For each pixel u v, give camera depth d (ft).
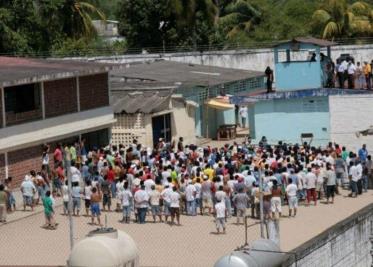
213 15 347.36
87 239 85.92
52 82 181.06
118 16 357.82
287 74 219.20
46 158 176.24
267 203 144.25
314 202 160.97
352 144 214.07
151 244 130.11
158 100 209.26
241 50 290.97
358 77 217.97
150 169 158.51
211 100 236.22
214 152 176.76
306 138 217.97
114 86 221.87
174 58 295.07
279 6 433.48
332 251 98.99
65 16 316.60
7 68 184.03
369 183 174.29
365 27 337.11
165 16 341.82
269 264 86.74
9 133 168.14
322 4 356.18
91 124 191.72
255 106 221.25
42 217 150.00
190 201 150.51
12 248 128.67
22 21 284.61
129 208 145.79
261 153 175.52
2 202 145.07
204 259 120.26
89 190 149.18
